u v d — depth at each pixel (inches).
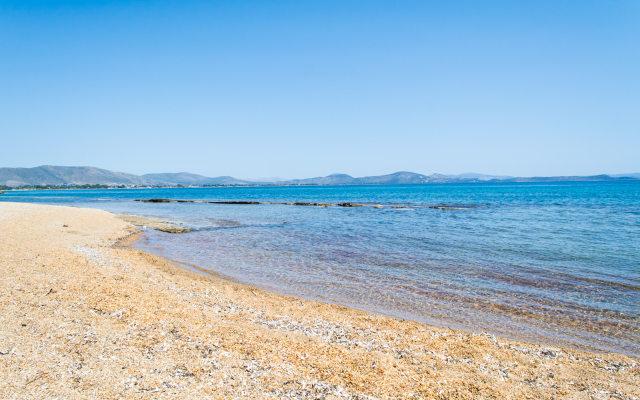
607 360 366.0
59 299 428.1
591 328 455.5
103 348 316.8
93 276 563.5
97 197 5118.1
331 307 516.7
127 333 354.6
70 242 912.9
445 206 2573.8
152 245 1015.0
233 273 709.9
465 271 722.2
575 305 533.6
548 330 449.4
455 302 547.5
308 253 903.1
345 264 784.3
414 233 1237.7
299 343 378.6
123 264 701.3
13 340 312.2
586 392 304.2
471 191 6053.2
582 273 701.3
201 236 1191.6
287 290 603.5
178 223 1592.0
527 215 1847.9
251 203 3299.7
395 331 429.7
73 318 374.9
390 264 783.7
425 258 839.7
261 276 689.6
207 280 641.6
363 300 557.3
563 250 918.4
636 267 744.3
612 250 914.7
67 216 1459.2
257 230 1347.2
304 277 683.4
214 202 3430.1
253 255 880.3
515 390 303.3
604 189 5610.2
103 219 1503.4
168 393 257.9
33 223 1183.6
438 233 1231.5
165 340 348.5
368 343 390.9
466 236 1157.7
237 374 297.1
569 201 2982.3
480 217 1775.3
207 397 258.4
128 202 3582.7
